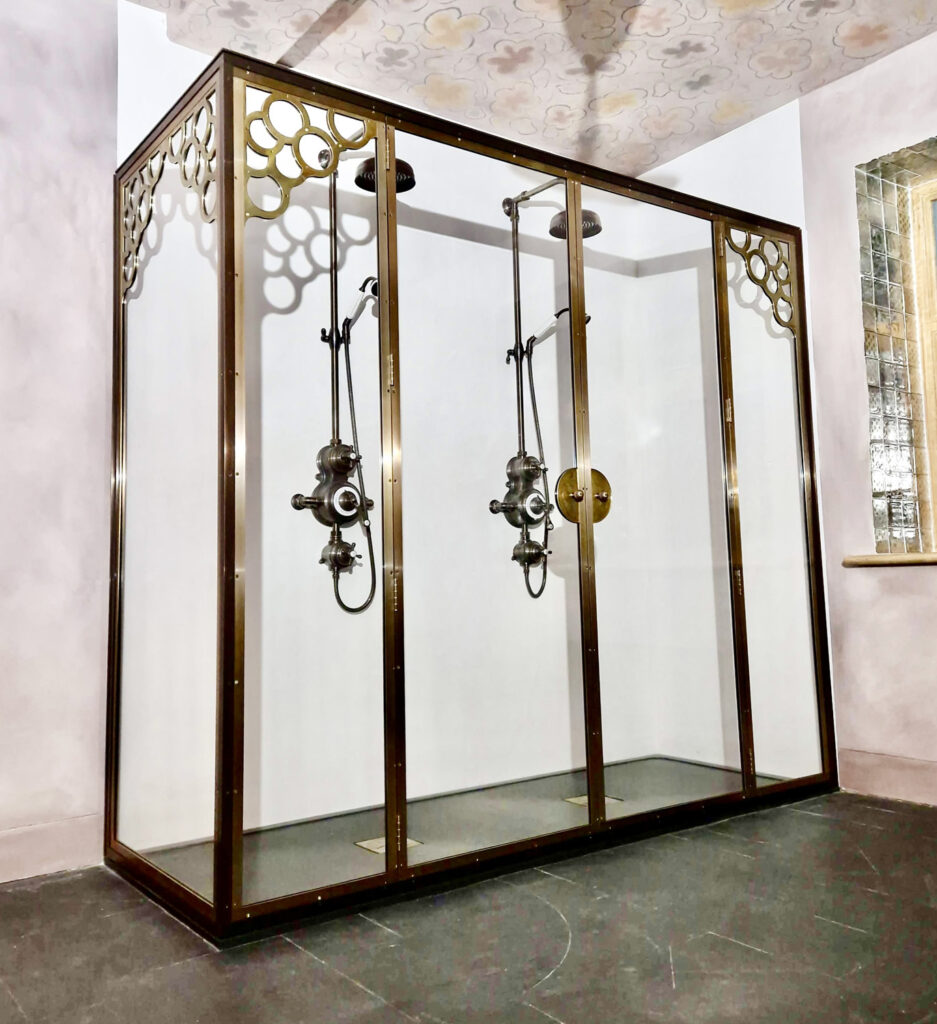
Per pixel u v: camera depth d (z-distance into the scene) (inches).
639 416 114.0
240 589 80.3
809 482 131.8
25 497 98.6
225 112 82.8
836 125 130.5
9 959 74.5
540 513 103.9
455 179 99.9
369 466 90.7
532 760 100.1
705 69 125.3
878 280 128.9
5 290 98.5
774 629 124.8
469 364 99.5
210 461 82.7
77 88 105.0
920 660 120.5
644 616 111.9
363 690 88.3
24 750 96.9
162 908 86.3
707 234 122.7
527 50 119.6
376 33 114.8
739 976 68.4
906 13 113.6
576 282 109.3
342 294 90.0
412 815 90.0
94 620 102.6
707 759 115.6
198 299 86.3
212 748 79.9
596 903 85.0
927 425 129.6
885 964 70.0
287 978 69.7
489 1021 62.1
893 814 115.4
